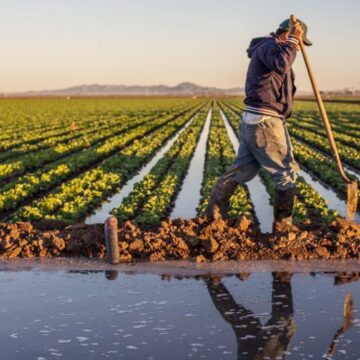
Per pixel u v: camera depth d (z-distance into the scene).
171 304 4.86
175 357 4.08
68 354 4.12
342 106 57.75
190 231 6.16
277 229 6.18
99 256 5.98
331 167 14.06
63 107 65.75
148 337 4.34
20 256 6.02
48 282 5.32
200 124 30.88
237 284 5.24
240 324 4.52
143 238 6.05
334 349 4.16
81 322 4.56
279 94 6.00
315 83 5.95
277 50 5.77
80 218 9.12
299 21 5.90
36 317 4.64
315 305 4.82
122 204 9.30
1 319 4.61
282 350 4.16
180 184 12.09
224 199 6.36
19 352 4.15
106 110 56.09
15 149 19.20
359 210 9.20
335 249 5.93
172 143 21.62
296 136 23.53
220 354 4.11
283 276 5.41
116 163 14.42
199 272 5.52
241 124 6.19
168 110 54.69
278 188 6.09
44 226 6.68
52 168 14.03
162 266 5.69
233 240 6.02
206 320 4.58
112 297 4.99
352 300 4.91
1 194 10.43
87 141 21.30
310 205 9.23
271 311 4.72
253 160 6.23
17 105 74.19
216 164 13.95
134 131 26.12
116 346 4.22
